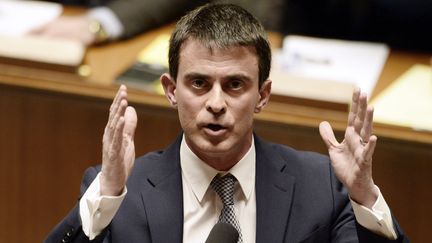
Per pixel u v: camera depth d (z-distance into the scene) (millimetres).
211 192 5484
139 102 7961
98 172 5660
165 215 5453
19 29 9336
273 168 5641
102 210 4980
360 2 10406
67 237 5125
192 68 5047
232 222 5355
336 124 7621
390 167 7664
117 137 4898
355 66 8750
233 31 5074
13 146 8484
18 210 8672
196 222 5469
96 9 9922
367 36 10508
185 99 5105
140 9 9664
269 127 7812
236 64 5020
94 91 8125
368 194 5062
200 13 5293
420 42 10281
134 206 5492
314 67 8633
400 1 10227
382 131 7535
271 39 9633
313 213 5535
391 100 7980
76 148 8383
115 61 8789
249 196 5523
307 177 5688
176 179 5551
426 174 7602
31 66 8359
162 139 8086
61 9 10266
